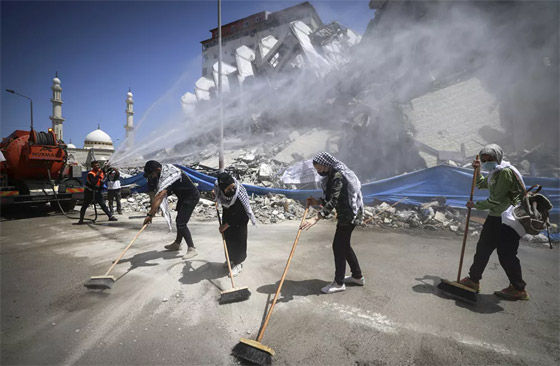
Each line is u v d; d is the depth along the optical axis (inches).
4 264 158.2
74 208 395.5
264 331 94.7
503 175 109.8
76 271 146.6
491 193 115.1
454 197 267.6
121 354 83.4
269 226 256.7
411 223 245.3
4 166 332.8
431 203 267.7
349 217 117.5
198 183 379.6
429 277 138.6
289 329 95.8
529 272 148.9
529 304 112.7
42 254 176.7
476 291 118.6
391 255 172.1
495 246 115.6
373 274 142.1
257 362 78.6
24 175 339.3
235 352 82.4
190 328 96.7
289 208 304.3
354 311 106.7
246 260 162.4
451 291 116.3
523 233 111.0
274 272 144.7
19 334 92.7
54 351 84.5
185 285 128.6
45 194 331.9
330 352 84.6
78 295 119.9
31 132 331.3
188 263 156.3
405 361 80.8
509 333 93.6
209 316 104.0
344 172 117.6
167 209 163.8
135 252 178.5
